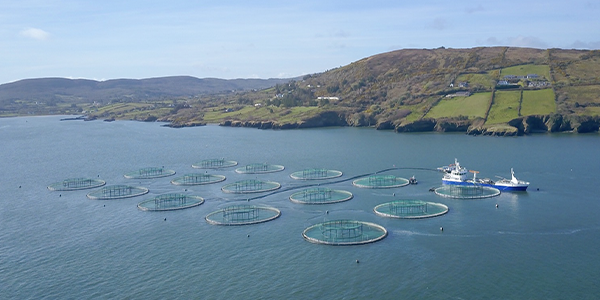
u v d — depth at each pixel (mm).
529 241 132500
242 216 158250
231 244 135000
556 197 176000
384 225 146625
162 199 179875
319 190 188875
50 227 155500
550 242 131750
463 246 129500
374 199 177500
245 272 117062
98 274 118812
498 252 125438
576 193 181000
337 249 128875
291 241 135750
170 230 148125
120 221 158875
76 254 131750
